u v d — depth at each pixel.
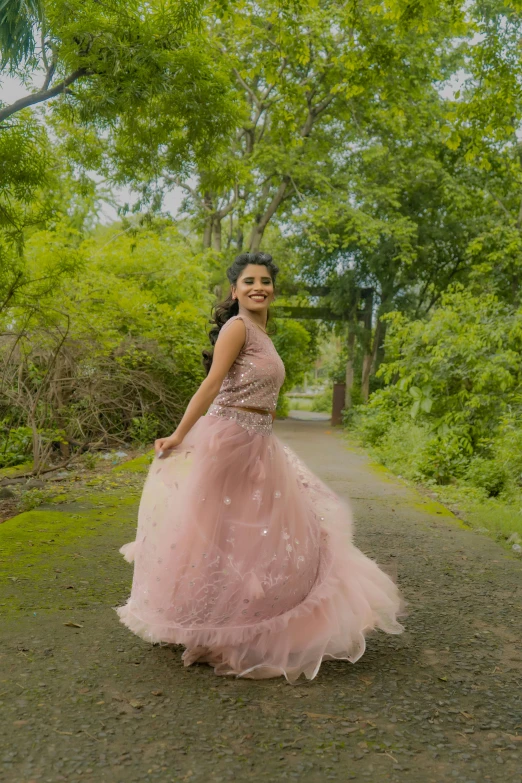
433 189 20.39
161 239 15.09
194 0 5.94
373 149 18.86
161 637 2.74
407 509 6.57
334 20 15.84
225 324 2.95
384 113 17.84
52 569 4.04
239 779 1.94
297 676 2.65
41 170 6.04
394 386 11.36
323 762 2.05
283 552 2.71
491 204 19.88
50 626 3.12
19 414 8.89
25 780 1.88
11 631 3.03
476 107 10.53
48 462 8.30
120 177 8.02
